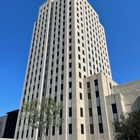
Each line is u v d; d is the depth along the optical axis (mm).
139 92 36969
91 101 42031
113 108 37125
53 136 40094
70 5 65188
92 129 38000
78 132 36750
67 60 50719
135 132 22922
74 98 41812
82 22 62875
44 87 53719
